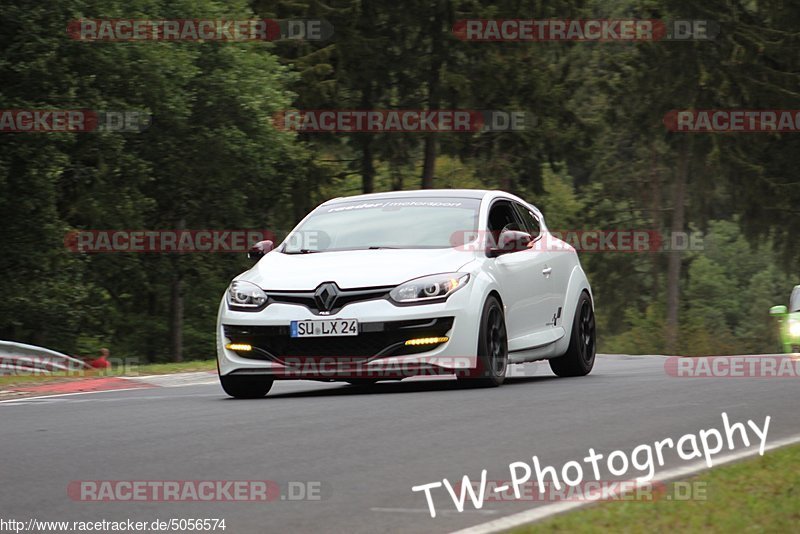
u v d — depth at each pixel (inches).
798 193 6299.2
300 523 748.6
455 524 735.1
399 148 5856.3
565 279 1795.0
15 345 2488.9
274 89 5054.1
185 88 4864.7
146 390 1834.4
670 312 7042.3
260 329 1469.0
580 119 6186.0
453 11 5748.0
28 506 813.9
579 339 1807.3
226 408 1366.9
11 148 4025.6
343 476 896.3
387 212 1649.9
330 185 5679.1
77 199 4662.9
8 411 1416.1
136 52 4443.9
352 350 1446.9
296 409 1316.4
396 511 775.1
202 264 5295.3
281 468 935.7
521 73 5885.8
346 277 1464.1
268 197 5442.9
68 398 1656.0
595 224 7721.5
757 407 1267.2
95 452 1037.2
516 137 5969.5
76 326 4576.8
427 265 1487.5
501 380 1542.8
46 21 4124.0
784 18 6348.4
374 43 5693.9
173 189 5137.8
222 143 4832.7
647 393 1416.1
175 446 1059.3
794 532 677.3
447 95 5905.5
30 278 4352.9
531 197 6284.5
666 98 6407.5
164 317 6151.6
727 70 6269.7
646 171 7583.7
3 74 4072.3
